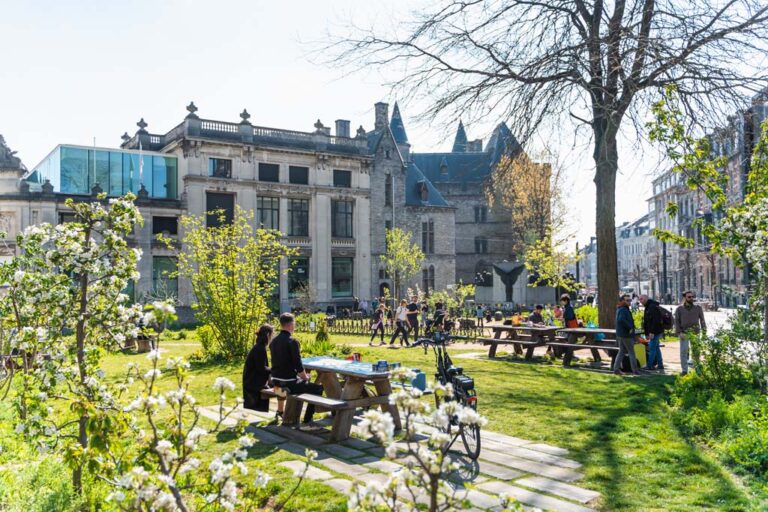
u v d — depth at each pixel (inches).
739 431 291.1
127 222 237.9
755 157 438.6
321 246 1870.1
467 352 759.7
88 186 1524.4
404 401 128.3
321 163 1881.2
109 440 171.6
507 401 411.2
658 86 590.2
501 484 243.8
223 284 686.5
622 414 366.6
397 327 860.6
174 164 1660.9
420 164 3014.3
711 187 431.5
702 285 2768.2
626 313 538.6
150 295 1459.2
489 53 667.4
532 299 1809.8
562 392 446.3
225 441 310.8
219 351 709.3
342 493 228.8
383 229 2222.0
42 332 226.7
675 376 492.7
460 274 2896.2
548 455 285.3
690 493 228.8
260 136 1791.3
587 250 4660.4
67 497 207.0
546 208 1846.7
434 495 122.3
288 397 339.3
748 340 409.4
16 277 222.7
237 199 1712.6
